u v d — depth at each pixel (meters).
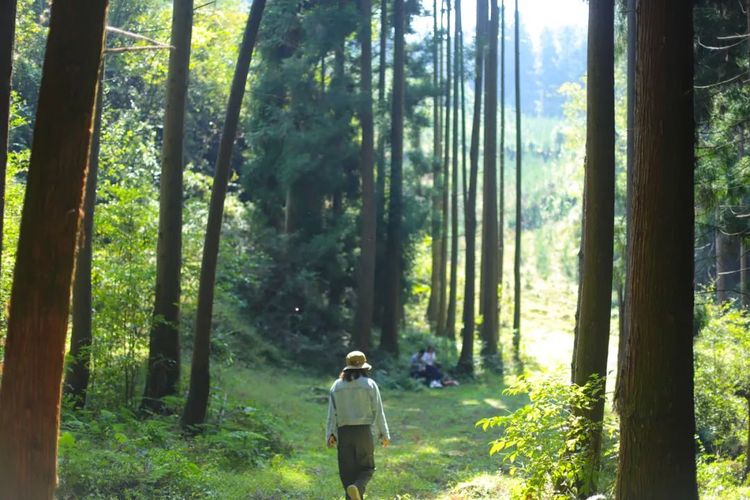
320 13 29.11
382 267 33.06
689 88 6.64
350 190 32.47
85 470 9.63
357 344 28.84
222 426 14.31
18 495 5.70
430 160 33.44
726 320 15.53
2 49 8.50
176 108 15.48
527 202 85.00
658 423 6.63
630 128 14.91
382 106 31.97
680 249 6.62
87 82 5.89
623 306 16.45
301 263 30.19
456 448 16.14
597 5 9.62
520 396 26.08
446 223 37.50
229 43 39.12
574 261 59.56
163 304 15.48
